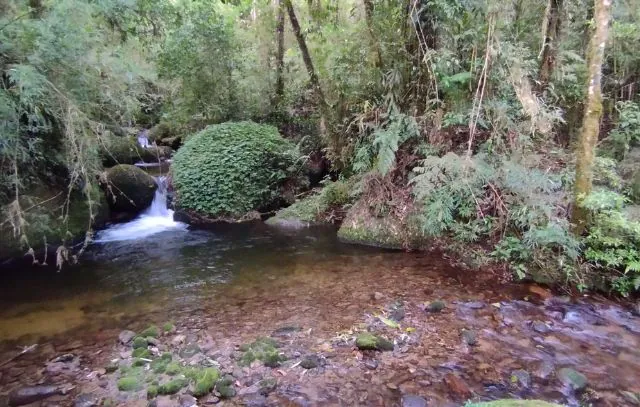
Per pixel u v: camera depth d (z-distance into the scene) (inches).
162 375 116.3
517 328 140.4
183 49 360.5
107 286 185.9
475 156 197.8
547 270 172.9
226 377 114.6
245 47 410.6
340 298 165.9
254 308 159.8
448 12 195.5
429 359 122.9
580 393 108.0
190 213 303.6
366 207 245.6
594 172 187.2
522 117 209.0
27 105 168.2
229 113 400.5
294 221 288.2
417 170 199.8
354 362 121.8
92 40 181.2
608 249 162.4
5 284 188.7
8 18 153.5
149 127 472.1
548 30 219.6
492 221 195.0
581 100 225.5
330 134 297.9
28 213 203.2
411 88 230.7
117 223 292.0
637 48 228.2
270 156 325.1
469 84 202.4
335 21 293.6
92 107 199.6
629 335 135.9
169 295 175.0
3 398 108.5
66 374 118.6
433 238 215.5
